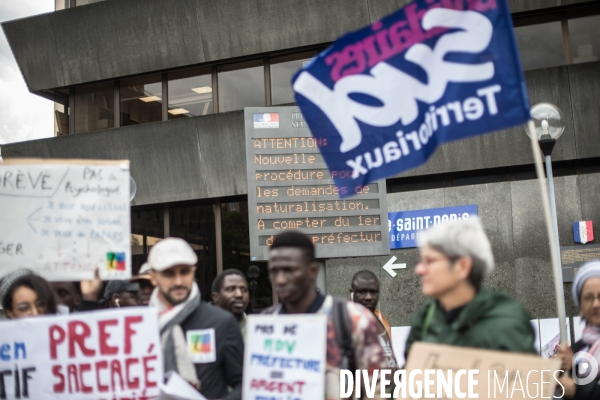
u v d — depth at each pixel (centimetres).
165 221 1471
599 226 1165
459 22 386
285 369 327
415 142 396
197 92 1462
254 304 1389
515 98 370
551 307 1174
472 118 379
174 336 375
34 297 406
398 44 400
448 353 290
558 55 1257
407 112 398
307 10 1339
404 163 399
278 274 337
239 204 1432
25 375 380
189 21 1400
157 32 1422
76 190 441
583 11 1252
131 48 1444
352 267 1277
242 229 1423
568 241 1180
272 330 332
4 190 439
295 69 1409
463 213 1234
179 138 1418
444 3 389
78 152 1480
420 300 1235
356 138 409
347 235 981
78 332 378
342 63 412
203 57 1412
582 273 382
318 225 986
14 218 438
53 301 413
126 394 371
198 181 1416
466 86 381
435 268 299
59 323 381
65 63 1486
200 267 1440
